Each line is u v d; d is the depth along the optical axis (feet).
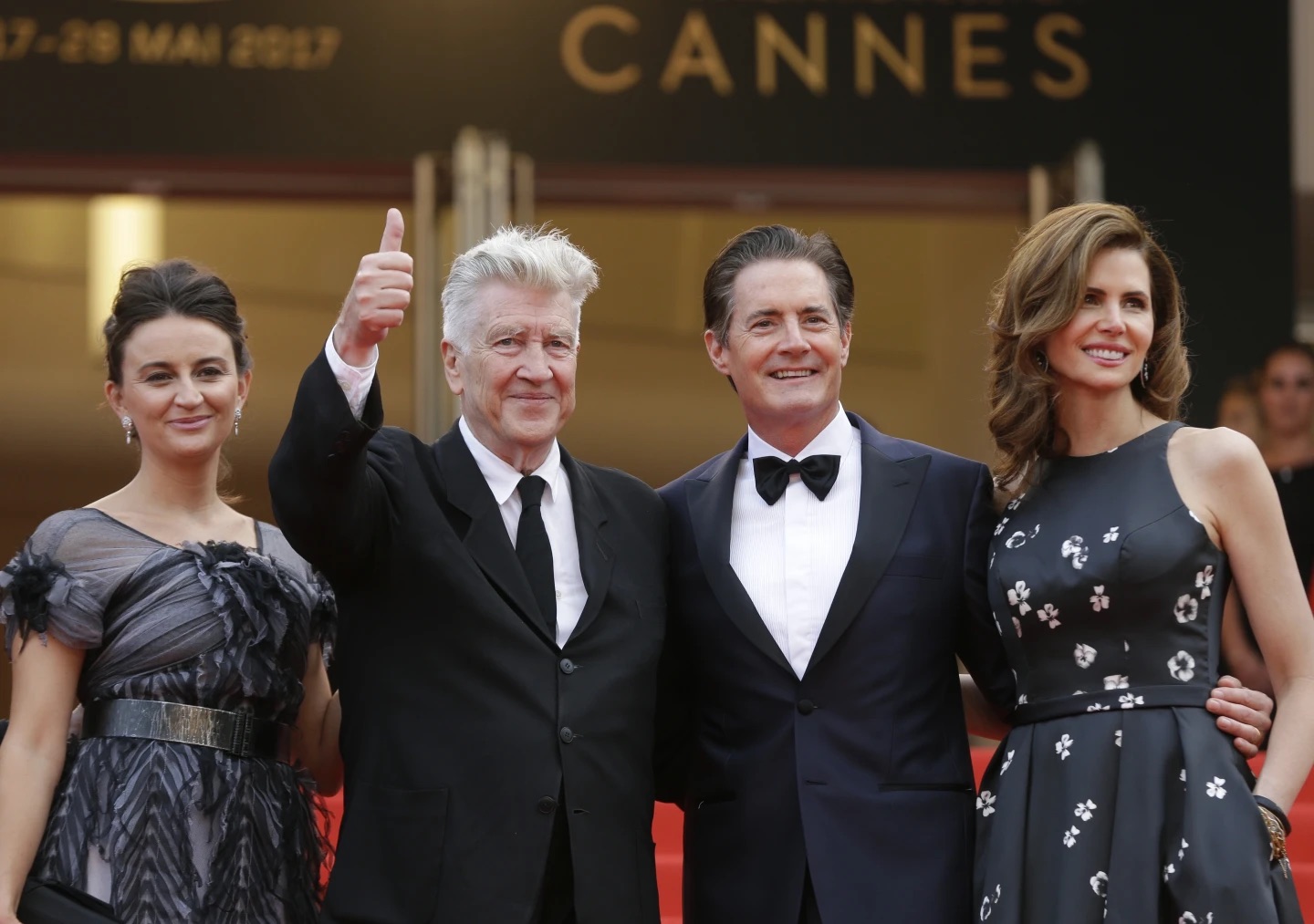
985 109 79.87
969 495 34.78
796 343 34.30
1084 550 31.48
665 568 34.91
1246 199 79.77
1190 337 79.25
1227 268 79.56
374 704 31.86
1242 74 80.23
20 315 96.37
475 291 33.01
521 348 32.71
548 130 78.95
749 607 33.88
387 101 78.48
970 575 34.01
